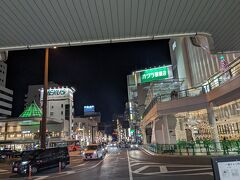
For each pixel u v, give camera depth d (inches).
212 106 1058.7
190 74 1892.2
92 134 5078.7
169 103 1213.1
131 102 3885.3
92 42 314.0
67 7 235.6
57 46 320.5
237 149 855.7
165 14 258.2
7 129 2704.2
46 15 248.1
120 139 7140.8
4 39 297.1
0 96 3841.0
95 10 243.3
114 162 960.3
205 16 267.3
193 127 1573.6
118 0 227.3
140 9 245.9
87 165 902.4
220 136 1443.2
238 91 826.8
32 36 292.7
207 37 316.5
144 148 2074.3
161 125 1467.8
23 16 248.2
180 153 1053.2
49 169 816.3
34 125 2682.1
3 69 4407.0
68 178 576.1
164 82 1988.2
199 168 616.1
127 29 287.1
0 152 1713.8
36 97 3993.6
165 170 619.2
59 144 2674.7
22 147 2481.5
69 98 3572.8
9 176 699.4
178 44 2098.9
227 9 255.8
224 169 106.3
